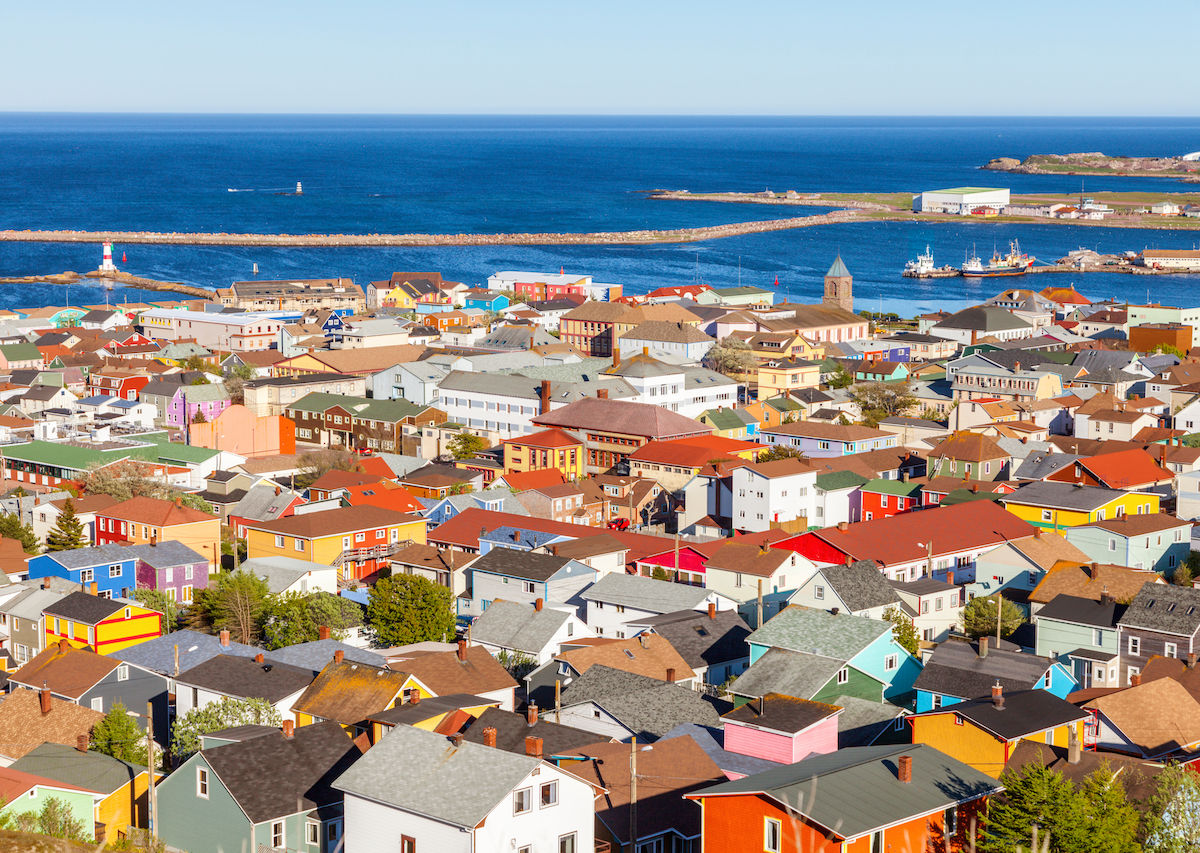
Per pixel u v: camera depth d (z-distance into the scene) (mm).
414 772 61281
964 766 62844
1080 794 59094
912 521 128875
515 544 129625
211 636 97438
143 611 106000
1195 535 133500
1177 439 189875
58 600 107688
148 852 62062
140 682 91375
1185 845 57031
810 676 85438
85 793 70562
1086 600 100562
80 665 90812
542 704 90812
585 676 87562
